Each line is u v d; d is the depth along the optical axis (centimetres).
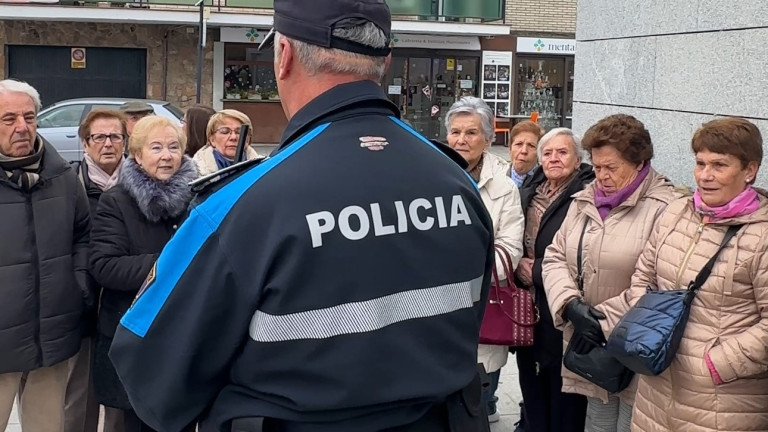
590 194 322
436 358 146
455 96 1961
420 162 153
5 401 306
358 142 148
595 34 533
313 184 139
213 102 1831
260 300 135
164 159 316
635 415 281
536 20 1978
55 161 313
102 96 1806
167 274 143
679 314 253
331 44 149
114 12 1647
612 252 304
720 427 251
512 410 453
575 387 326
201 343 139
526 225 375
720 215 256
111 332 314
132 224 315
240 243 136
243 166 148
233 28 1784
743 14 386
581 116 554
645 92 471
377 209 142
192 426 150
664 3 451
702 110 418
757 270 247
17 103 296
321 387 135
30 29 1745
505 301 343
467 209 157
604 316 293
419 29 1792
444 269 149
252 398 141
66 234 312
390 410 142
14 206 298
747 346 244
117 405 316
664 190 309
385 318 139
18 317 296
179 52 1809
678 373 258
